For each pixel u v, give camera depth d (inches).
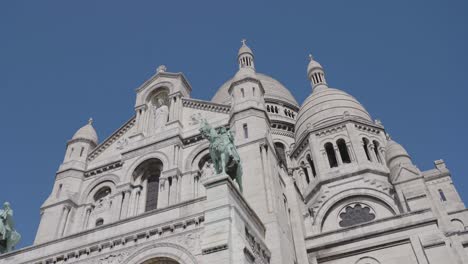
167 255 928.3
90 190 1598.2
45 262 1036.5
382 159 1926.7
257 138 1332.4
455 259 1307.8
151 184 1514.5
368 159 1914.4
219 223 884.0
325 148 1961.1
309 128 2054.6
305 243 1455.5
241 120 1419.8
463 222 1870.1
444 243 1316.4
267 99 2714.1
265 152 1305.4
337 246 1424.7
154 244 956.0
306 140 2038.6
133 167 1526.8
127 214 1414.9
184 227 956.0
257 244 992.9
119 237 995.9
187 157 1498.5
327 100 2169.0
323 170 1872.5
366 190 1732.3
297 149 2082.9
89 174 1651.1
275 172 1302.9
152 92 1812.3
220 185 946.7
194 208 983.6
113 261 965.8
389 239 1389.0
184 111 1676.9
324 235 1464.1
